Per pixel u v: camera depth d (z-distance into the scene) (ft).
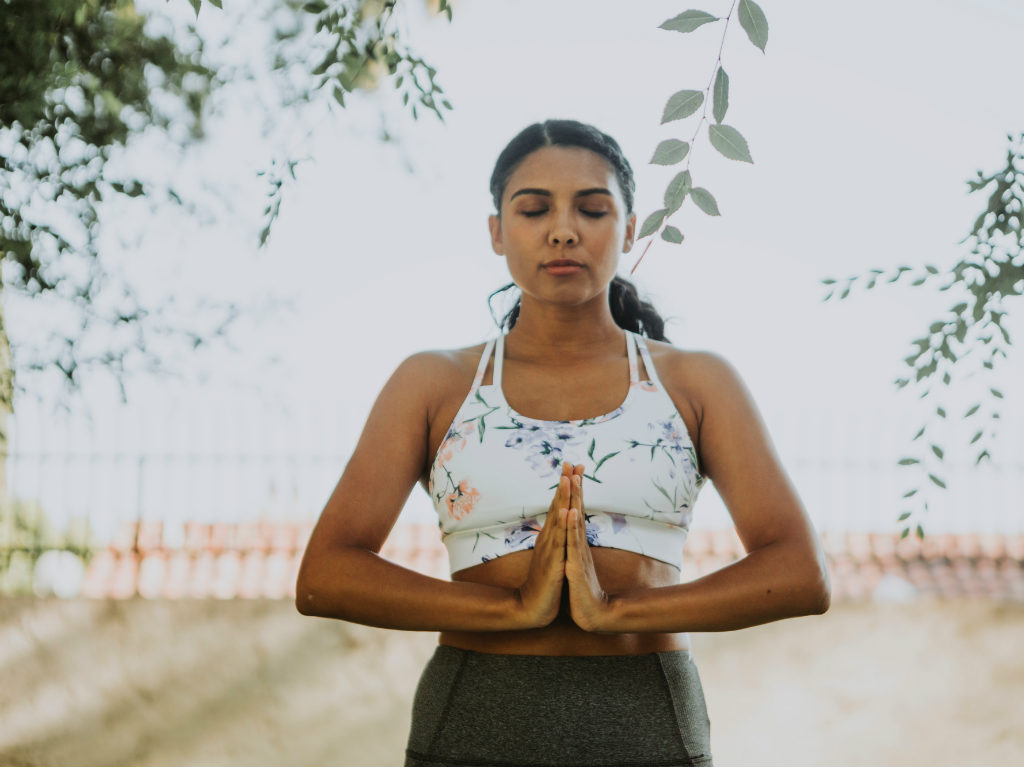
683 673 5.45
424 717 5.46
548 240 5.66
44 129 14.64
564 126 5.86
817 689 24.79
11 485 25.58
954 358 8.58
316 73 12.96
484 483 5.48
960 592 25.27
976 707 24.56
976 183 8.09
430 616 5.19
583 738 5.13
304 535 26.86
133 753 24.86
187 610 25.39
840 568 26.14
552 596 4.96
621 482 5.40
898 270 8.38
